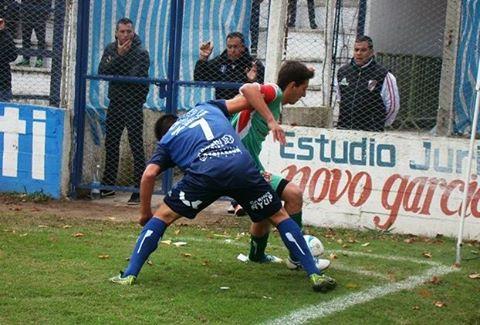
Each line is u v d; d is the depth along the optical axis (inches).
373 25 1179.3
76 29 985.5
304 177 882.8
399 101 917.2
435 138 847.1
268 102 601.9
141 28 1004.6
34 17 1022.4
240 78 956.0
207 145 569.0
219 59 962.7
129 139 981.2
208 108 589.3
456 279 660.1
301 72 617.6
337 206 876.0
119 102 978.7
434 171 848.3
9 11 1013.8
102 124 1011.9
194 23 1010.1
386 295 597.3
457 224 842.2
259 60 980.6
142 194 581.6
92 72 1002.7
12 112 991.6
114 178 999.0
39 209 919.0
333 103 1112.2
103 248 709.3
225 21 1004.6
